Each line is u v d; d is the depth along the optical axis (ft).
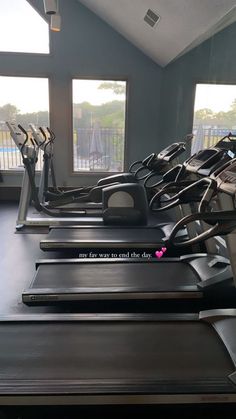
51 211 15.43
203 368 4.87
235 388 4.51
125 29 16.79
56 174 19.75
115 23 17.04
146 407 4.51
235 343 5.40
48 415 4.61
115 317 6.28
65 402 4.43
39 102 18.99
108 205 12.66
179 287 7.68
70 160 19.65
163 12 12.28
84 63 18.51
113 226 12.42
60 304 7.43
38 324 6.05
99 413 4.72
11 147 19.35
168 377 4.69
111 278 8.22
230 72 10.98
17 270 10.22
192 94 14.48
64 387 4.50
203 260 8.98
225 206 5.79
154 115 19.49
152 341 5.53
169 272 8.57
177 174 9.16
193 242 5.36
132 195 12.60
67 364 4.95
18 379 4.63
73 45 18.24
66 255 11.32
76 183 19.99
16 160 19.54
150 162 12.53
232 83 10.89
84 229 12.01
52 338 5.62
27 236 13.23
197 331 5.82
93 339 5.59
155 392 4.45
